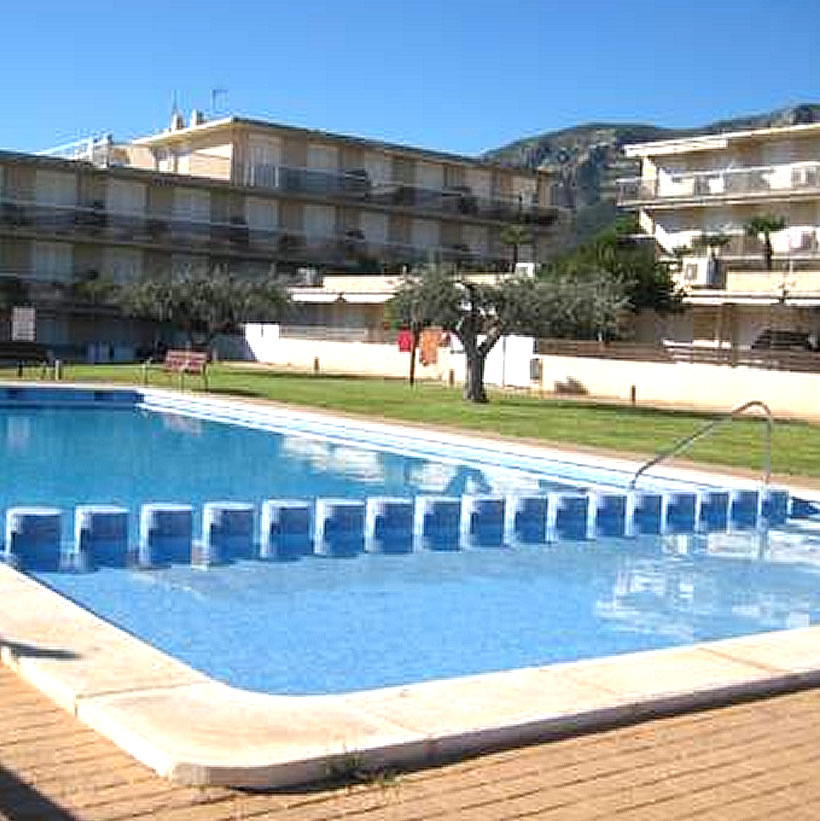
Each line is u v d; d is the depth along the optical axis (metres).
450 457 21.97
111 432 23.98
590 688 6.78
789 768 5.87
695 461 20.58
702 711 6.78
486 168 69.75
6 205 54.88
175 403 29.45
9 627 7.53
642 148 61.91
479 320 32.62
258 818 4.95
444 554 13.45
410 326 34.00
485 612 10.73
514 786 5.46
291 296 45.22
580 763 5.80
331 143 64.25
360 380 42.22
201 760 5.27
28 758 5.46
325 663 8.77
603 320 31.98
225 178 61.72
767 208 56.16
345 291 52.84
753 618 11.08
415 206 66.31
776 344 42.12
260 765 5.27
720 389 37.75
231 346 54.94
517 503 15.25
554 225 71.56
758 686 7.15
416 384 40.78
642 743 6.14
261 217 62.19
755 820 5.21
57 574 11.37
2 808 4.90
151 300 40.53
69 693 6.21
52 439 22.44
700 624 10.77
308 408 27.69
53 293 55.59
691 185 58.62
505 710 6.27
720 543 15.00
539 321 32.16
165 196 59.34
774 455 22.25
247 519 13.32
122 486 17.33
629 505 16.09
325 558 12.80
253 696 6.35
